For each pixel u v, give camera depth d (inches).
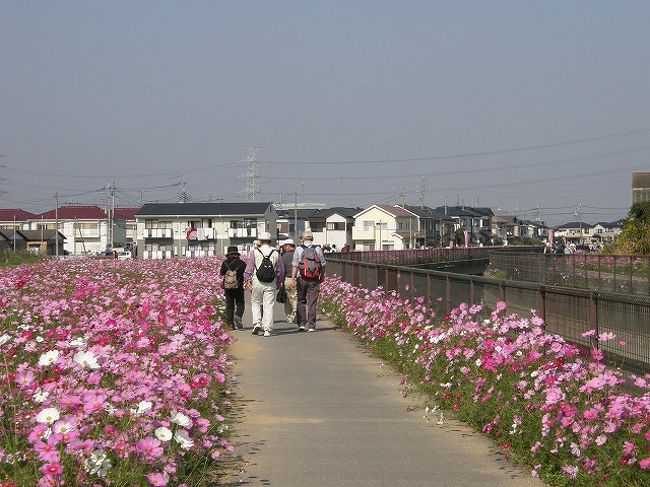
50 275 962.7
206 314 506.9
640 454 229.0
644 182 2874.0
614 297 320.8
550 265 1526.8
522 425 291.4
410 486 256.1
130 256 3243.1
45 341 371.2
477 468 277.7
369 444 311.3
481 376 358.6
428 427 342.0
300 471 272.7
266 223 3823.8
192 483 239.8
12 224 4832.7
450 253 2608.3
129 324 394.9
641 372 300.7
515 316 394.9
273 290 674.8
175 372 327.9
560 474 255.6
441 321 531.5
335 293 903.7
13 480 191.5
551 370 293.4
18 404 231.8
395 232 4431.6
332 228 4424.2
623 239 2010.3
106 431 214.5
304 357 552.1
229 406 370.3
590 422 244.2
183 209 3848.4
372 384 448.5
